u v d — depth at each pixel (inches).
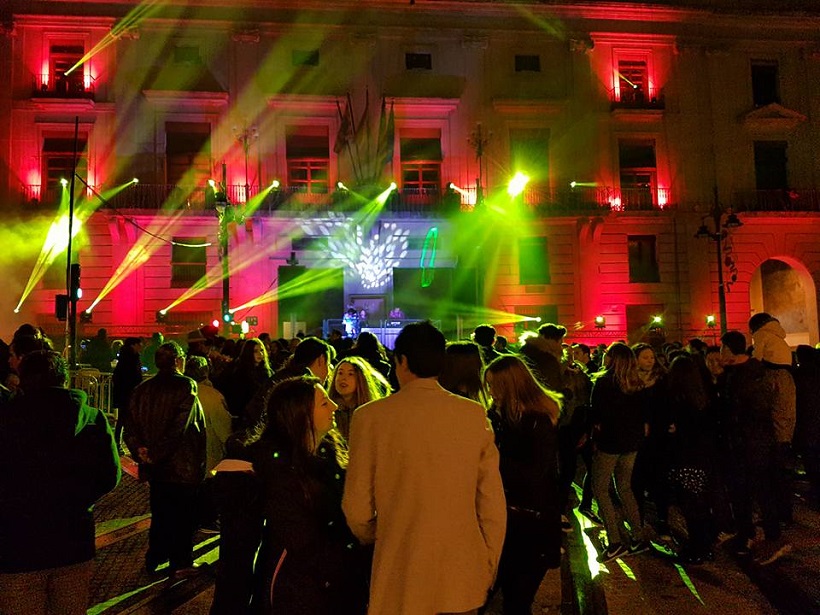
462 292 1049.5
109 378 529.7
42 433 129.6
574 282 1068.5
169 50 1038.4
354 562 127.2
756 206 1107.3
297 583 123.3
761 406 254.8
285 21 1058.1
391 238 1037.8
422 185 1074.1
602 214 1058.7
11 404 130.7
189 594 214.2
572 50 1101.1
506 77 1093.8
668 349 412.5
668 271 1081.4
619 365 246.5
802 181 1132.5
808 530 283.0
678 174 1102.4
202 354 338.0
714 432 244.5
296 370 202.1
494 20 1097.4
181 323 997.8
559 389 265.9
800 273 1131.3
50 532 128.3
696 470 239.5
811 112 1149.1
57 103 997.2
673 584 222.2
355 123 1060.5
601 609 201.6
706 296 1082.7
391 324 945.5
